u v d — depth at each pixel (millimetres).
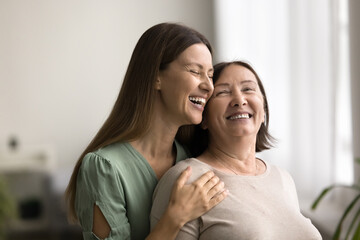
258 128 1552
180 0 6012
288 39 4168
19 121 5809
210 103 1524
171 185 1414
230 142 1520
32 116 5824
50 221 4902
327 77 3607
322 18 3621
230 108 1508
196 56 1453
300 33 3914
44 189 4980
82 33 5879
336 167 3395
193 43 1466
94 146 1536
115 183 1426
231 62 1570
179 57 1450
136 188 1482
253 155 1570
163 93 1482
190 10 6031
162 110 1510
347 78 3344
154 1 5984
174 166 1475
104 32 5910
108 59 5910
